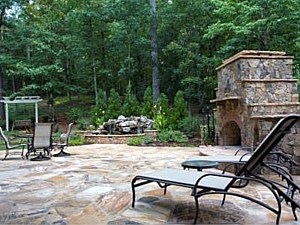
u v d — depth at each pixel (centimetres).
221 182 347
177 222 328
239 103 756
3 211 368
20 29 1966
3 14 1962
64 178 564
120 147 1129
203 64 1653
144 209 373
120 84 2203
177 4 1736
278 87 747
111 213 359
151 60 1916
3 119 2023
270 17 1193
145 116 1459
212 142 1035
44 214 356
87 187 490
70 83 2216
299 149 548
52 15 2211
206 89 1744
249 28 1219
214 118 1038
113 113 1512
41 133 829
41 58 1961
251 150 659
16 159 830
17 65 1831
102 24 1967
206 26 1734
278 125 301
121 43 1919
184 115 1412
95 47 2000
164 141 1223
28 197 432
